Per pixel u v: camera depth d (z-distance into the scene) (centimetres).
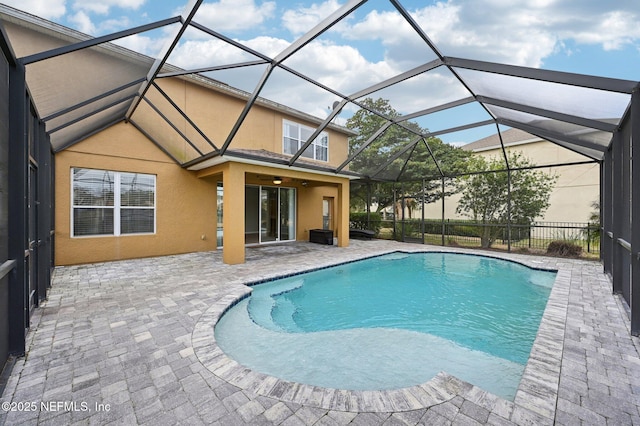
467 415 213
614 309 444
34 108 412
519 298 613
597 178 1213
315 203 1423
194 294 515
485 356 354
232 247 791
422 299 610
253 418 212
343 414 216
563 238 1025
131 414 215
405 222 1386
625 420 209
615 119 493
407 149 1073
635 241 355
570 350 314
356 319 505
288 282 679
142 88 655
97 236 786
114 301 473
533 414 214
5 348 279
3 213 278
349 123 1516
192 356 300
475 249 1109
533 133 779
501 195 1140
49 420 209
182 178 947
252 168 846
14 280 294
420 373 310
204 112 960
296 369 314
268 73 565
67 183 738
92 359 293
